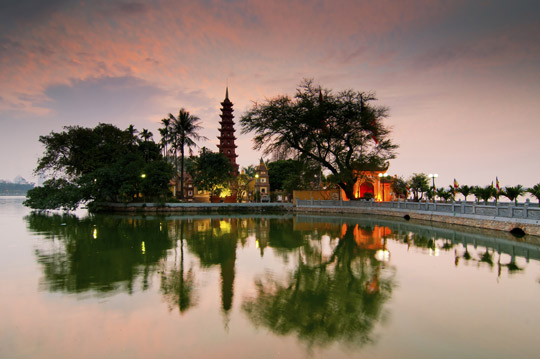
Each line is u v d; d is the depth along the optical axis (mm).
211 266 11852
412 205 30500
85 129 48875
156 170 44656
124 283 9594
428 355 5469
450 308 7590
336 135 39094
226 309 7559
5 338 6066
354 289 9039
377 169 40750
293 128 39219
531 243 16000
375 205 36812
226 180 53219
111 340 6008
